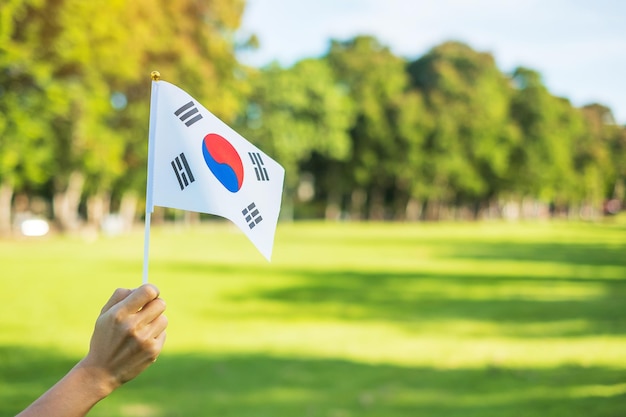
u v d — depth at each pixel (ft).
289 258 90.58
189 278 63.87
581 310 44.73
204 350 32.99
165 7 111.96
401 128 235.81
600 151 141.18
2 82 67.05
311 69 212.64
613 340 33.53
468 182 252.83
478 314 44.55
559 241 135.23
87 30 73.87
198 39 121.90
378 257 94.17
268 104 208.44
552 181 253.44
